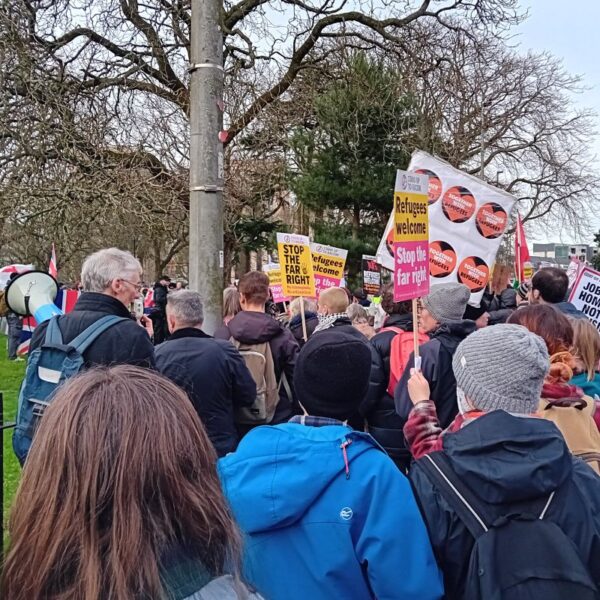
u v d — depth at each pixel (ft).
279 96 54.13
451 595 5.32
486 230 16.07
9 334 40.63
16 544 3.23
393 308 12.43
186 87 48.73
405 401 9.30
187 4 44.73
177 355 10.57
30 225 46.01
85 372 3.73
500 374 5.64
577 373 9.89
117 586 3.04
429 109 50.21
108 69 44.98
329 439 5.56
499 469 5.04
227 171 54.03
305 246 19.77
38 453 3.36
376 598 5.26
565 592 4.62
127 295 9.38
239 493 5.37
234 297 18.56
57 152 41.98
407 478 5.80
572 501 5.12
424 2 49.06
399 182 9.37
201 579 3.30
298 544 5.32
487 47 50.62
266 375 13.34
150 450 3.27
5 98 39.19
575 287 17.42
